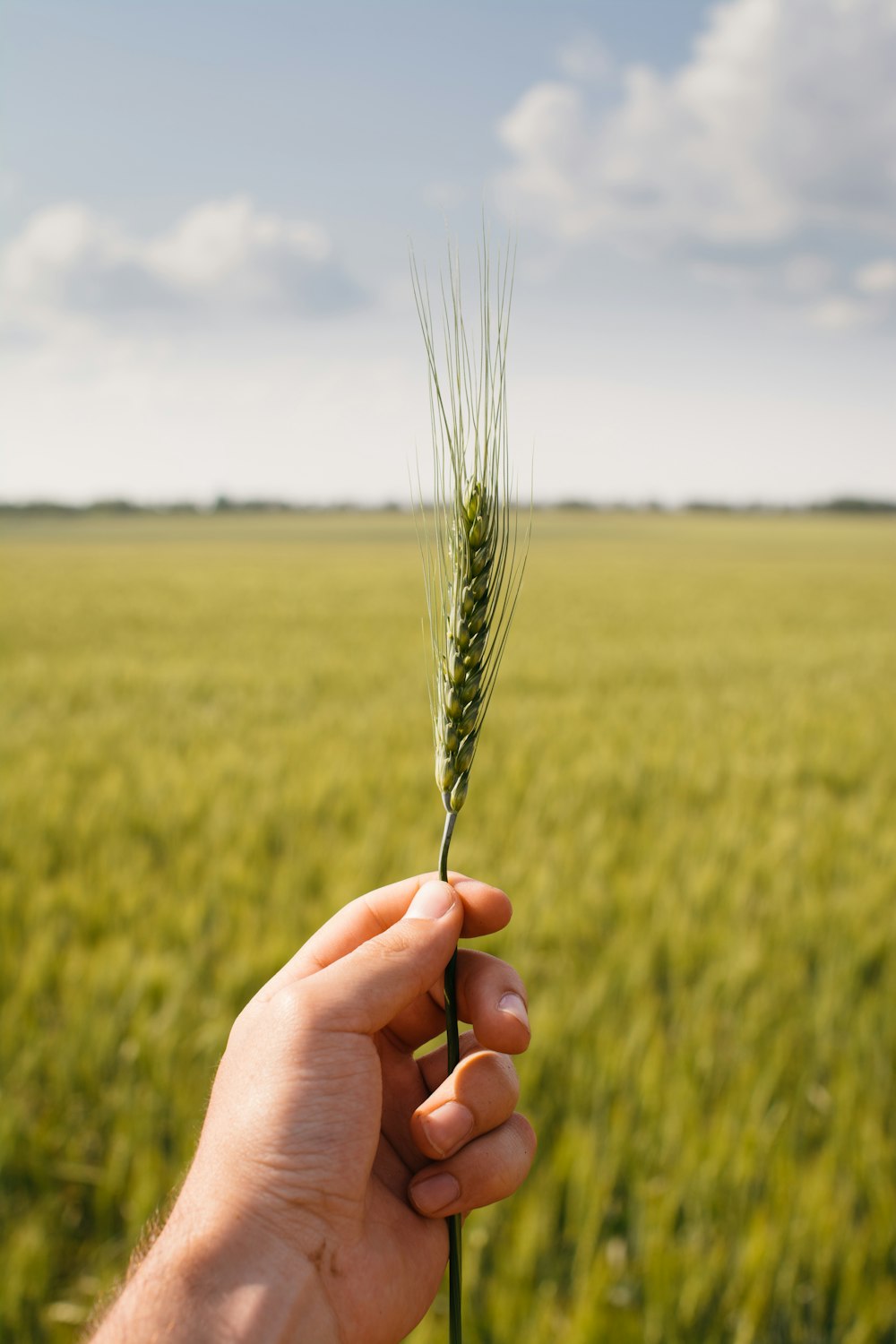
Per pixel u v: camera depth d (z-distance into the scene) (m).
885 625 22.08
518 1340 2.28
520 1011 1.37
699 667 14.67
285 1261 1.11
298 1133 1.17
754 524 110.50
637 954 4.04
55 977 3.90
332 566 42.31
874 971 4.24
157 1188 2.70
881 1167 2.78
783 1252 2.50
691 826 6.04
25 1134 2.93
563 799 6.48
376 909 1.50
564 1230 2.71
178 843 5.57
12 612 21.61
